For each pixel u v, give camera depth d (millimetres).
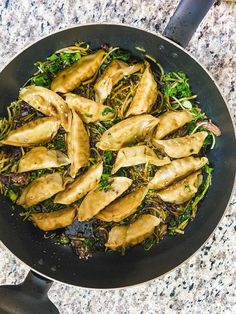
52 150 438
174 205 441
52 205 446
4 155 440
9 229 431
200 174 437
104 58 429
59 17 441
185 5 380
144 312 469
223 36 443
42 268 431
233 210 459
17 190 440
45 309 401
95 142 445
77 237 443
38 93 428
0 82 416
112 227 443
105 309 469
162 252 439
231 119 411
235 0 435
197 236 432
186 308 470
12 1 440
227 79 447
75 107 431
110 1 441
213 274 467
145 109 430
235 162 412
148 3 440
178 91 432
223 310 471
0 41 441
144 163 438
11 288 402
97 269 440
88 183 434
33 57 418
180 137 438
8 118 435
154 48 417
